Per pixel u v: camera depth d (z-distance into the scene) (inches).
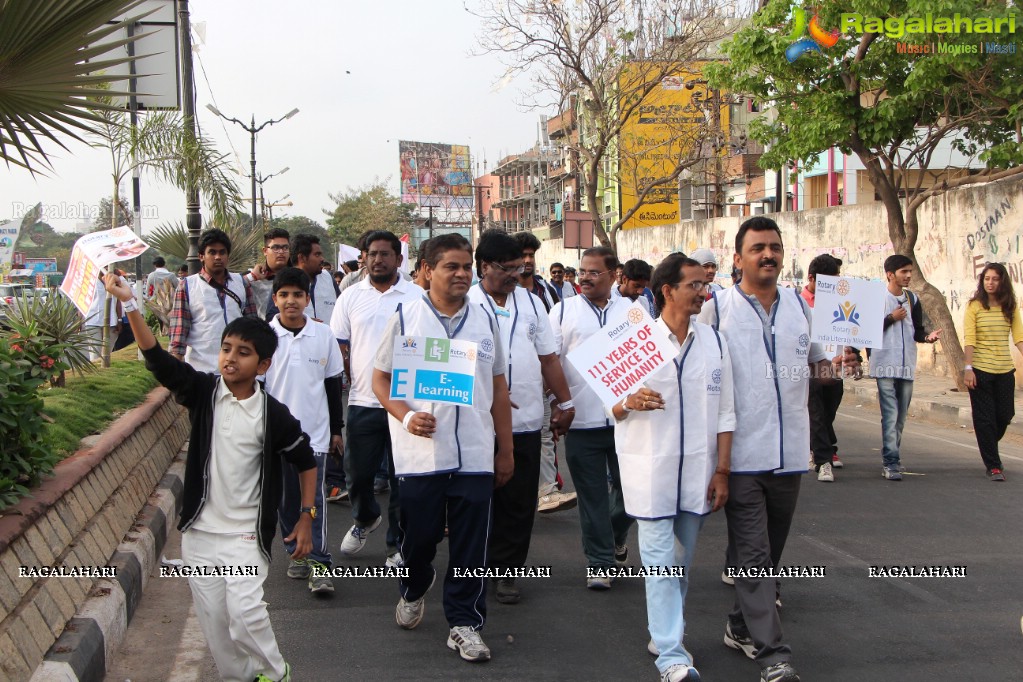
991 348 360.2
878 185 564.4
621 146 1256.2
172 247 717.3
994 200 585.3
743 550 185.2
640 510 183.5
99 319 518.9
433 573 210.1
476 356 189.5
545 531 301.6
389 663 194.5
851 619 218.1
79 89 241.4
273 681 166.6
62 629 173.3
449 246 198.4
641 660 196.1
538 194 2269.9
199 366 304.0
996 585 240.8
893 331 362.9
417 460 196.5
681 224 1090.1
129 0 237.0
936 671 188.2
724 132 1268.5
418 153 3262.8
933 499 333.7
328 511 327.0
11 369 189.2
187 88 506.3
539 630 214.1
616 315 186.7
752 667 191.3
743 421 189.3
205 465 165.0
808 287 350.0
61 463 223.3
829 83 549.3
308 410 240.2
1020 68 484.1
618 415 186.4
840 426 507.2
